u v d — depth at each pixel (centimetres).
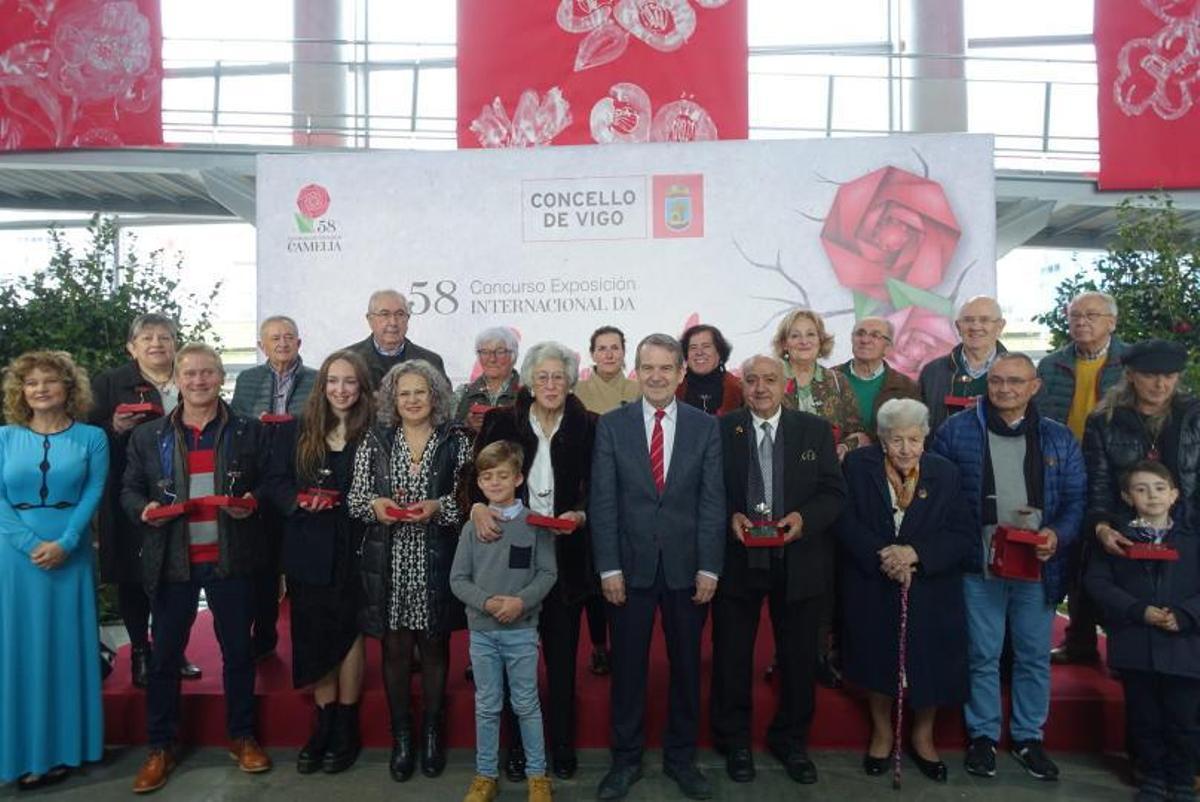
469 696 346
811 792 309
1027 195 673
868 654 319
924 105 754
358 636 327
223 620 323
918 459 319
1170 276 463
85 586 326
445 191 536
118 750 350
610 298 531
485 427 320
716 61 570
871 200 523
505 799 306
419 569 312
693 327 414
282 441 328
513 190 534
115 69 638
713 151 529
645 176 530
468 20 578
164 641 319
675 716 313
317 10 758
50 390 319
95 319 527
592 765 332
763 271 527
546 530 304
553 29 573
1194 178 572
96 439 330
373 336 426
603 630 371
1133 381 322
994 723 325
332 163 537
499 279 535
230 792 313
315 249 537
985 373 383
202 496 322
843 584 332
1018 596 324
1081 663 385
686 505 309
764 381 312
